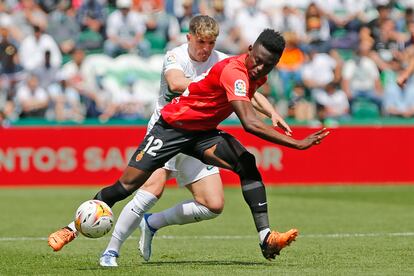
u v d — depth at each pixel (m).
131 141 60.72
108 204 25.08
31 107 68.38
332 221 42.09
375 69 71.31
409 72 55.19
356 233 36.88
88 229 24.33
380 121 62.62
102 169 60.69
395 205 49.91
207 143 24.77
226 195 56.16
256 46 23.50
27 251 31.02
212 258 28.70
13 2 76.81
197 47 26.95
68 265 26.47
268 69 23.70
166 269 24.94
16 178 60.69
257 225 24.16
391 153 61.94
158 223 27.45
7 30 72.00
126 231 26.11
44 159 60.69
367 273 23.67
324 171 61.56
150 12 75.25
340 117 69.69
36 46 71.75
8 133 60.53
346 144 61.66
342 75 70.88
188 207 27.08
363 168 61.81
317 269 24.73
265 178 61.16
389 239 34.38
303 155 61.44
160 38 74.38
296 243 33.09
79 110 68.88
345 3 78.50
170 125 24.72
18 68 71.00
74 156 60.66
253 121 22.94
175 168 26.84
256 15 76.06
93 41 74.12
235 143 24.72
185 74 27.56
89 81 69.94
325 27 75.06
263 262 27.11
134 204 26.12
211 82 24.08
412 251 30.00
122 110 69.56
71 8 76.06
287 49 70.69
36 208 48.59
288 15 75.62
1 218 43.84
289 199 53.34
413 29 74.81
